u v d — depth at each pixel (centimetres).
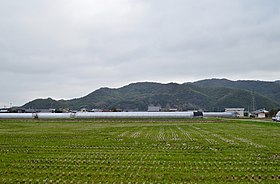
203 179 1877
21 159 2652
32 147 3491
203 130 6012
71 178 1938
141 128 6631
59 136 4841
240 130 6012
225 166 2294
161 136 4784
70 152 3080
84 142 3988
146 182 1806
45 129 6412
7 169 2222
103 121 9969
